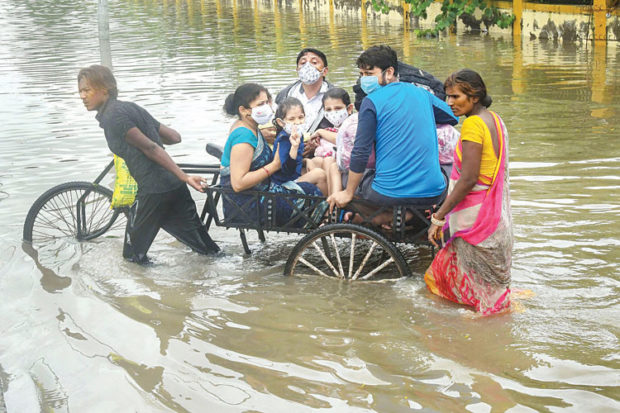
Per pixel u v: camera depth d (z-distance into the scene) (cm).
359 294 480
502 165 429
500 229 431
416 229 501
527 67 1298
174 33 2150
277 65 1452
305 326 440
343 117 553
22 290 504
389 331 429
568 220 584
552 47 1503
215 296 486
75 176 748
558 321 429
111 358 409
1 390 383
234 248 577
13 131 966
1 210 654
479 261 438
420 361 393
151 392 374
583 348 397
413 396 361
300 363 397
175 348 418
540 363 385
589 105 997
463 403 352
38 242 588
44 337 437
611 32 1458
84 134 938
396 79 488
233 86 1243
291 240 591
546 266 502
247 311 462
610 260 507
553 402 350
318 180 541
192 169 562
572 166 731
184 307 471
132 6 3225
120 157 531
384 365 391
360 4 2381
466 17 1852
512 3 1706
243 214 519
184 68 1464
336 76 1275
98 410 361
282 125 507
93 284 510
